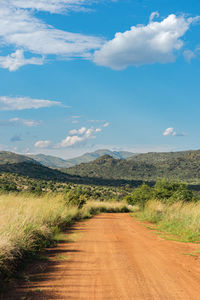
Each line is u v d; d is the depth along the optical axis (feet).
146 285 16.47
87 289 15.53
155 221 56.18
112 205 114.21
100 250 26.81
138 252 26.30
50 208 42.70
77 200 74.79
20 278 17.30
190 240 33.32
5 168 618.85
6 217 25.82
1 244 18.66
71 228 44.14
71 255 24.26
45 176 643.86
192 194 83.35
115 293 14.94
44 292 14.89
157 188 90.53
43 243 27.68
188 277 18.43
